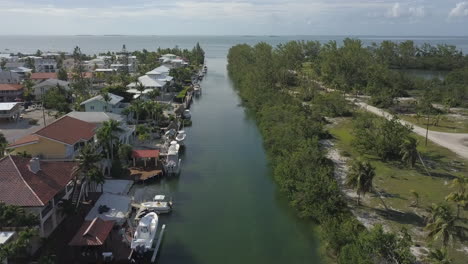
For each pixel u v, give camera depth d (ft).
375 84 496.23
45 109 385.91
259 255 161.89
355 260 132.77
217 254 161.89
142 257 152.97
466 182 190.29
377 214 187.93
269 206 206.69
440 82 577.84
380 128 281.74
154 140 296.10
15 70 588.91
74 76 496.64
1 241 129.29
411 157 244.22
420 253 153.48
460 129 344.28
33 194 149.38
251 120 395.14
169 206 195.72
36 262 138.21
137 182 225.35
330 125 361.51
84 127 227.81
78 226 164.55
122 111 323.57
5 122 330.95
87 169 176.35
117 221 168.96
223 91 572.92
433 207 155.94
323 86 593.83
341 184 221.66
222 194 220.23
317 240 173.88
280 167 220.02
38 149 198.70
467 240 163.94
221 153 290.76
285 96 401.08
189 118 387.96
